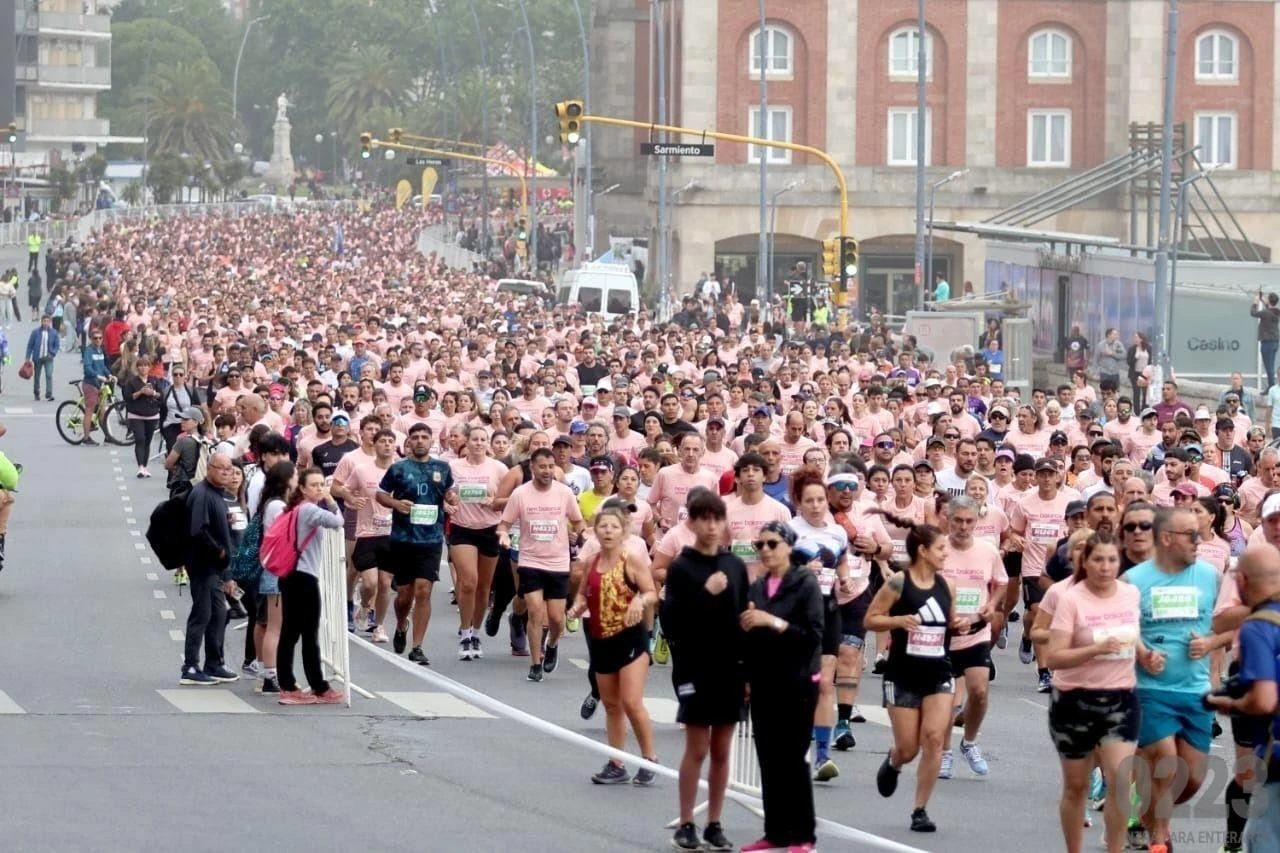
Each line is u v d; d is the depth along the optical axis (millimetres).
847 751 47344
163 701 49875
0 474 65312
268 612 51406
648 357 108938
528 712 50188
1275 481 59250
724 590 35781
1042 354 165000
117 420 119812
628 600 41094
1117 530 45094
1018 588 60062
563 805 39562
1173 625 35688
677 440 59750
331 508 51312
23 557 76188
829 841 37438
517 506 54344
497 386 91062
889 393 86812
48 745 43531
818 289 199125
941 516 45250
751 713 35469
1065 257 157625
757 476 47812
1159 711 35656
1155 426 79688
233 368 84062
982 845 37375
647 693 54031
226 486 52188
